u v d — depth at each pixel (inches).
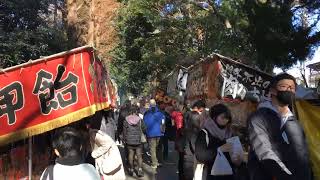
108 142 242.1
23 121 219.0
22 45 584.4
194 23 1048.8
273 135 165.6
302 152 167.2
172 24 1099.3
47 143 250.1
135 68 1328.7
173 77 617.9
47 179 143.1
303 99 213.3
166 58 1064.8
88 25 761.0
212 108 234.1
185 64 958.4
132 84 1385.3
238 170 226.4
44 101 222.2
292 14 466.6
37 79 222.5
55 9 829.2
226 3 649.0
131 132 471.8
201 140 229.6
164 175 480.1
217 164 225.1
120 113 520.7
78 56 227.0
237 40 600.4
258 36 453.4
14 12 652.1
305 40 449.1
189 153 321.4
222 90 307.0
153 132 518.0
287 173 155.0
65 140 145.6
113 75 1252.5
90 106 226.2
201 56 940.0
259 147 161.2
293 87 171.6
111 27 1079.6
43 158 247.8
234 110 325.7
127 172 492.4
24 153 245.4
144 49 1203.2
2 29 599.8
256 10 460.1
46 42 635.5
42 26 655.8
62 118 222.4
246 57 539.5
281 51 449.1
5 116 218.1
